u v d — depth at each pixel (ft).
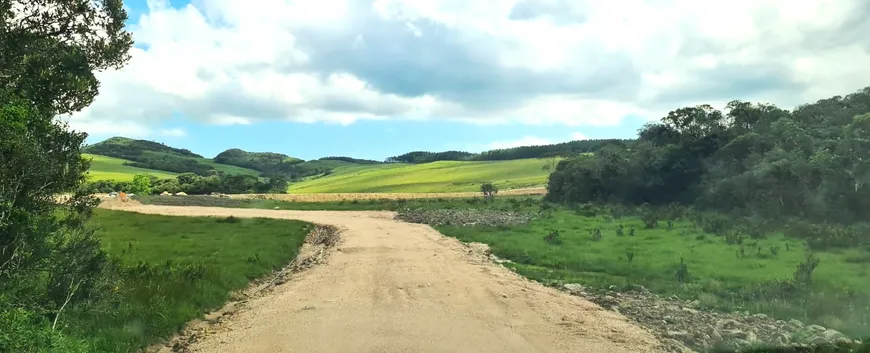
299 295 43.27
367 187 453.17
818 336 30.50
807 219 120.37
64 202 29.63
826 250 71.87
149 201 215.51
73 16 37.11
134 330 28.53
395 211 184.96
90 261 29.78
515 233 99.30
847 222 114.21
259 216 154.71
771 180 137.28
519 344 28.32
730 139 188.44
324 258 69.21
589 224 116.26
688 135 198.59
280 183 389.39
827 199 122.31
